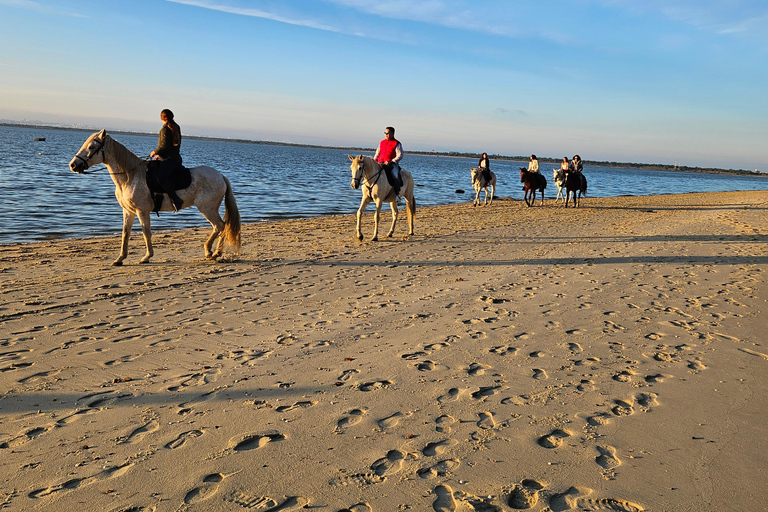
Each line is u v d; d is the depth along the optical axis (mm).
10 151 58031
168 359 5035
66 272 8891
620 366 5062
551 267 10125
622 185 65688
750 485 3092
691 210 25141
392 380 4629
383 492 2969
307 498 2900
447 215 20828
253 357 5141
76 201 20859
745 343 5789
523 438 3619
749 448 3516
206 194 9711
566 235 15141
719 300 7699
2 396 4156
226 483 3031
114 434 3598
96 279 8367
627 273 9625
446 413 4000
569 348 5562
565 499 2936
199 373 4707
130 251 11219
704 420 3932
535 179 25703
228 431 3658
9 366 4758
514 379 4699
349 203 27016
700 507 2877
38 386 4355
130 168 9203
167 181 9203
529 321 6512
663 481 3117
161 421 3795
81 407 4000
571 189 25562
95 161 8844
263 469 3184
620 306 7305
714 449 3498
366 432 3676
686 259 11180
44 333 5691
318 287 8211
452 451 3430
